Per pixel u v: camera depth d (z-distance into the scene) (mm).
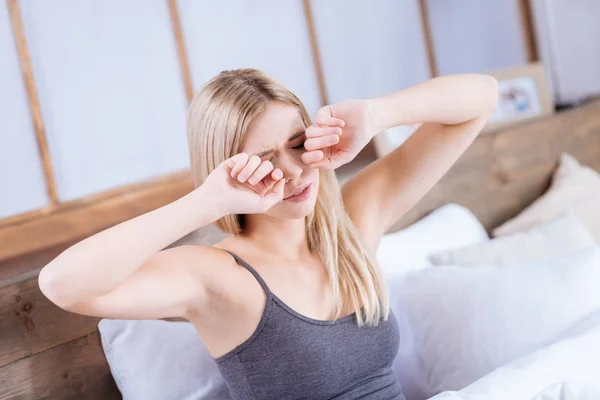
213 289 1246
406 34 2779
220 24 2273
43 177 1929
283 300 1309
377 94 2691
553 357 1427
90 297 1021
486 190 2398
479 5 3002
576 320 1615
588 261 1685
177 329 1510
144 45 2117
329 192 1410
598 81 3143
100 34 2029
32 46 1908
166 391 1458
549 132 2605
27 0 1896
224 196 1100
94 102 2018
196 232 1671
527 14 3109
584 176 2479
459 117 1463
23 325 1394
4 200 1854
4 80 1863
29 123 1906
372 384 1363
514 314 1639
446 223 2107
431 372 1701
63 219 1919
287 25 2436
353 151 1295
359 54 2639
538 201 2412
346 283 1376
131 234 1041
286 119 1253
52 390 1425
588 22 3131
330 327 1325
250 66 2342
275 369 1288
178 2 2182
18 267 1589
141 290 1122
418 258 1958
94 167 2020
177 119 2191
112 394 1509
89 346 1480
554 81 3137
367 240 1508
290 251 1379
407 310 1760
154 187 2094
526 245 2004
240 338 1296
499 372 1400
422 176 1533
